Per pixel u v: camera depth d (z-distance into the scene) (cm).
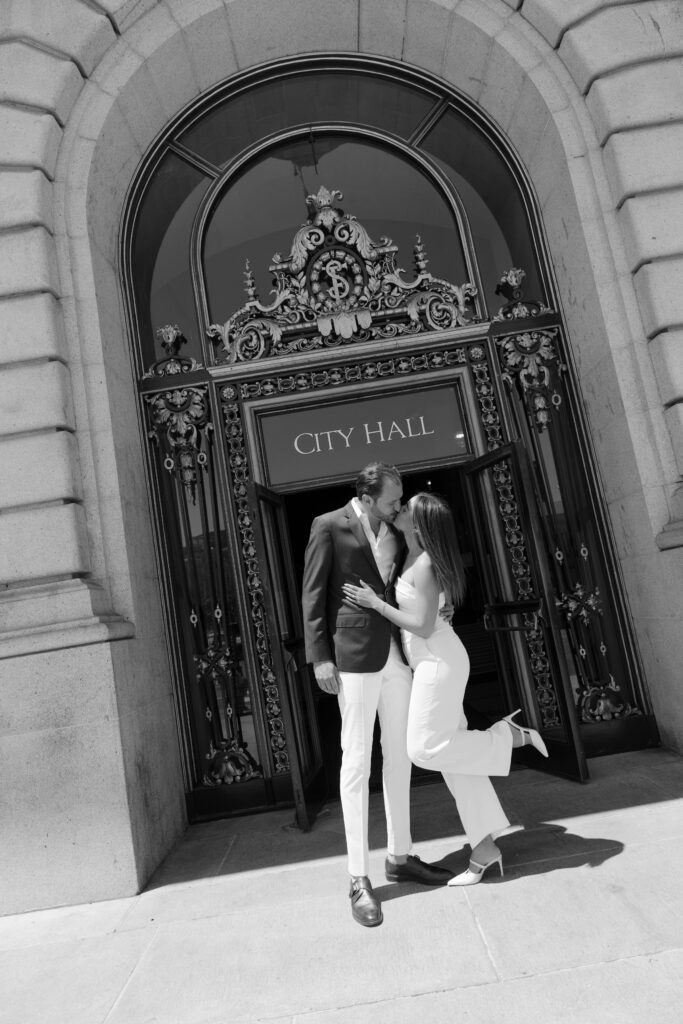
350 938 289
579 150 493
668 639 455
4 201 449
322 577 331
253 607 502
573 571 512
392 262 534
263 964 280
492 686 891
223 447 516
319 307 530
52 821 380
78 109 485
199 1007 257
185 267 550
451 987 245
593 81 487
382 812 452
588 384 514
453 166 561
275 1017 244
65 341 453
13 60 468
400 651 339
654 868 307
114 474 446
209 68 545
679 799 386
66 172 476
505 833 319
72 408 445
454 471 1037
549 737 470
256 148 566
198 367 530
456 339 524
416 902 311
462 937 276
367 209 561
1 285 439
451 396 522
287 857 395
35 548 417
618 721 493
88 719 386
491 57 518
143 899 368
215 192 557
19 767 384
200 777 493
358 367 521
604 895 291
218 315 544
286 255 553
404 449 514
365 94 572
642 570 475
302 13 523
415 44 545
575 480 519
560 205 514
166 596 505
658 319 454
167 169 562
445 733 318
